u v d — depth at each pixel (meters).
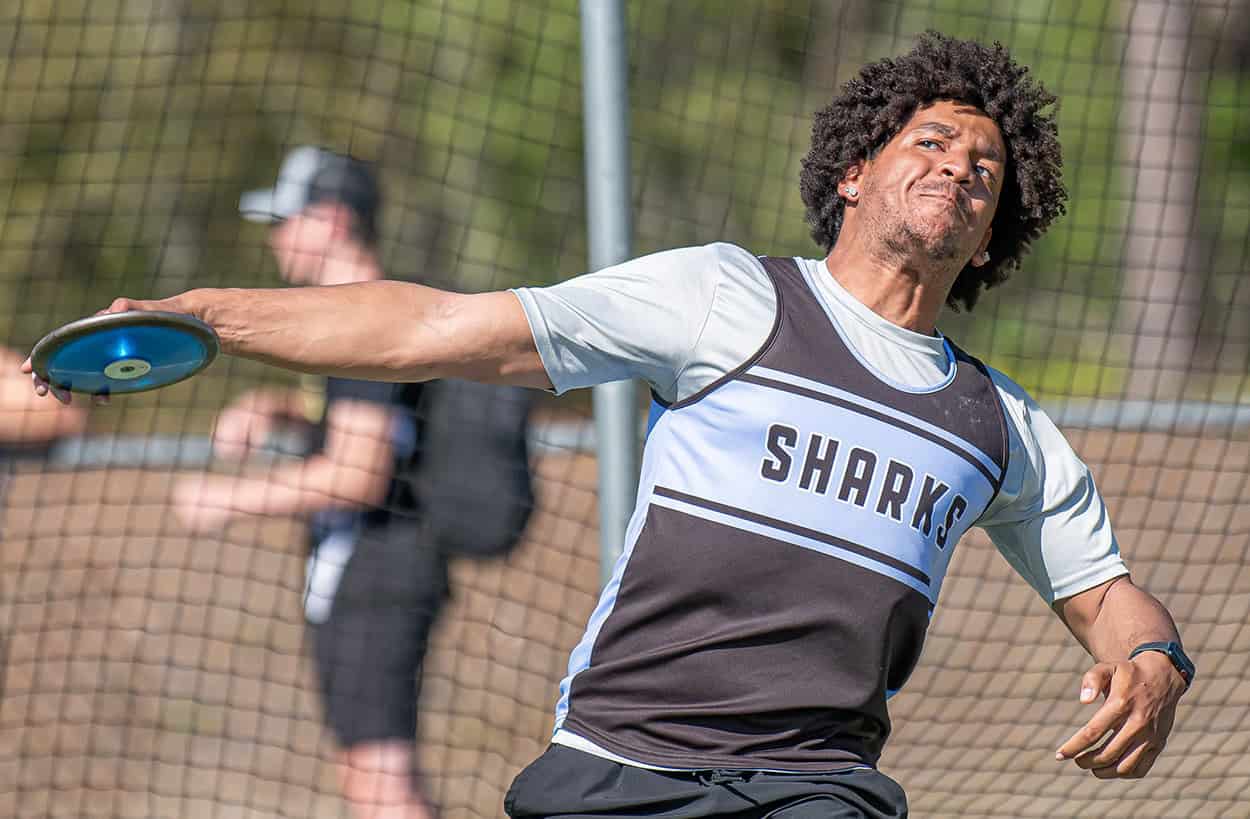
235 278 50.56
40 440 14.02
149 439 28.36
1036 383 48.66
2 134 50.34
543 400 16.20
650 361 9.87
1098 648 10.66
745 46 52.66
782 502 9.61
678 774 9.58
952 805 19.81
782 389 9.75
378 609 15.76
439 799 19.94
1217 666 24.59
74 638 24.58
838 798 9.52
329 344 9.28
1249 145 58.84
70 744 22.39
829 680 9.62
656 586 9.70
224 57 50.31
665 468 9.86
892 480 9.73
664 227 50.22
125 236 50.19
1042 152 11.48
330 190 16.11
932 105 11.02
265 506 15.93
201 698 23.81
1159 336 49.50
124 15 50.91
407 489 15.79
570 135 53.50
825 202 11.84
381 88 51.59
